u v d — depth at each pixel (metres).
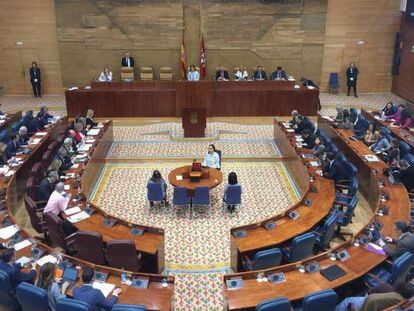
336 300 6.76
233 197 11.92
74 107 19.86
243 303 7.12
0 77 23.86
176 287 9.12
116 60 23.27
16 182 12.30
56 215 9.55
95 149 14.14
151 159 15.73
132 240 8.48
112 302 7.07
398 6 23.34
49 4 22.64
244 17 22.72
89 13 22.55
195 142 17.44
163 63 23.31
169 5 22.39
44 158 13.17
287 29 23.02
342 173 12.27
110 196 13.24
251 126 19.31
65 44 23.08
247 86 19.92
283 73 22.22
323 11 22.88
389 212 10.08
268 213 12.29
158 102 19.98
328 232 9.62
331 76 24.17
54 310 6.96
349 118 16.69
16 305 7.55
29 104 22.33
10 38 23.19
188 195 12.02
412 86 22.70
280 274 7.76
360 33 23.64
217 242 10.88
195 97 19.70
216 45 23.06
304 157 13.66
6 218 9.65
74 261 8.05
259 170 15.02
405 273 7.88
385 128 15.53
